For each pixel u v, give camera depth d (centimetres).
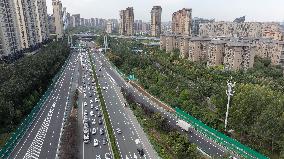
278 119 11338
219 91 16550
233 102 13712
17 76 16575
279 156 11044
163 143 11975
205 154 11362
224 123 13888
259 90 14475
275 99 13038
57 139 12538
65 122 14300
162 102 17750
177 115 15500
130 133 13225
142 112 15538
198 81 19875
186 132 13425
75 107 16488
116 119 14962
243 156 11206
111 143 11962
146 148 11762
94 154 11225
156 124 13438
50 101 17850
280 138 11150
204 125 13712
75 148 11438
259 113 12581
